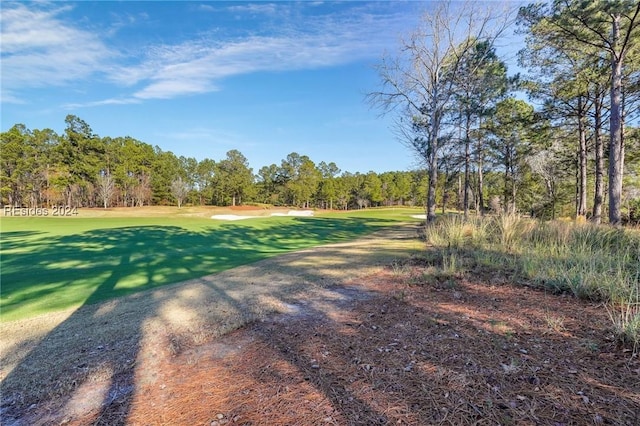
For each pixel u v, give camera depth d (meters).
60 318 3.51
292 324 3.07
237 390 2.01
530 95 14.41
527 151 17.52
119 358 2.51
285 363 2.31
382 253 6.94
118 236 13.69
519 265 4.77
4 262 7.62
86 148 41.75
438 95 12.84
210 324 3.14
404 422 1.62
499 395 1.78
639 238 5.62
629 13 9.05
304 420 1.68
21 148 38.41
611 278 3.49
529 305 3.20
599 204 13.39
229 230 17.02
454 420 1.61
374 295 3.87
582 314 2.88
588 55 12.05
